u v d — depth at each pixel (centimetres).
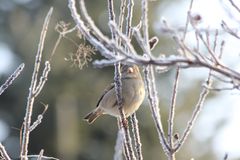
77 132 2325
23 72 2294
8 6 2423
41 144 2323
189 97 2341
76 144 2322
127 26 692
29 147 2328
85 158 2353
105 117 2327
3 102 2333
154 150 2303
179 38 495
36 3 2366
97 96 2328
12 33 2358
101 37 512
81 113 2327
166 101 2303
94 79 2323
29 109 686
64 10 2273
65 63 2233
